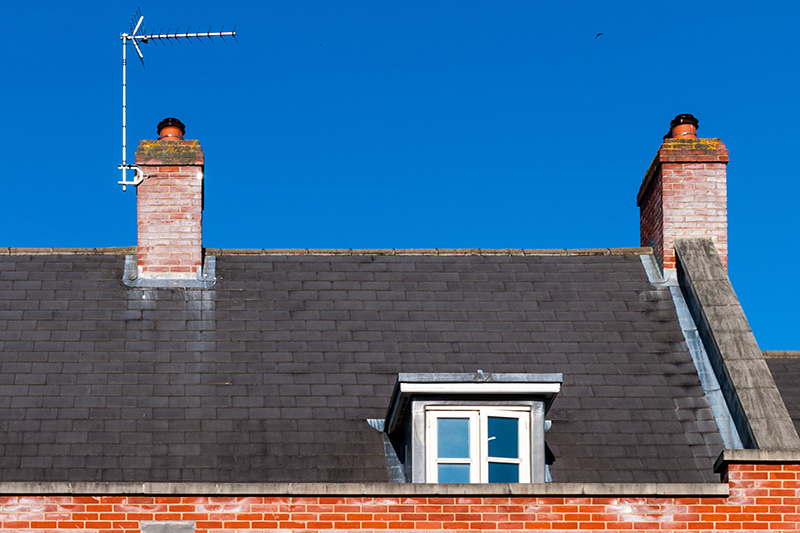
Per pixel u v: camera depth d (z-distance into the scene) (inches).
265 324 724.7
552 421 650.8
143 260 770.8
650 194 841.5
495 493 575.8
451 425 613.3
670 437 644.7
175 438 626.2
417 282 775.7
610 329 732.7
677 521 577.9
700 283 741.3
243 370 681.0
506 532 573.6
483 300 759.1
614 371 692.7
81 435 623.8
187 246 776.9
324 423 644.1
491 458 607.8
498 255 814.5
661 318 743.1
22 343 692.1
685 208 800.9
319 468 616.4
